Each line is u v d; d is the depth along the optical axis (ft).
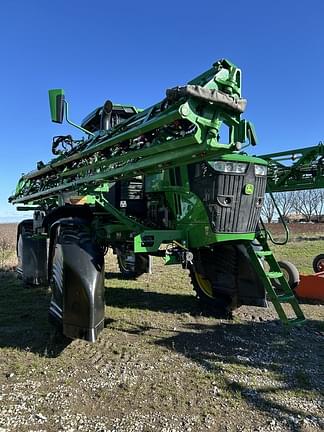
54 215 16.85
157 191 16.44
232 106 9.52
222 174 13.74
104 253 13.56
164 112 9.86
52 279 13.42
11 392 9.95
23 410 9.09
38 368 11.44
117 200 17.62
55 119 14.49
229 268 17.08
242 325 16.08
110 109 16.57
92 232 13.53
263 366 11.82
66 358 12.22
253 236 14.75
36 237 21.95
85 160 14.48
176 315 17.30
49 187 19.34
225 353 12.88
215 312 17.33
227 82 9.80
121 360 12.14
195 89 8.91
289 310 18.71
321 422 8.71
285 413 9.08
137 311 17.81
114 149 12.61
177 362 12.03
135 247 13.93
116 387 10.29
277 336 14.75
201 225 14.52
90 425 8.50
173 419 8.78
